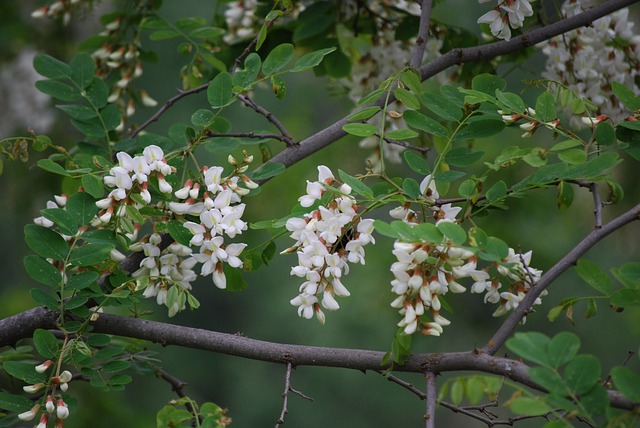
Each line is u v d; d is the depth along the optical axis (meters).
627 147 1.61
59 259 1.58
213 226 1.58
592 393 1.43
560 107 1.82
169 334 1.61
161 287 1.62
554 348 1.44
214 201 1.59
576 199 2.85
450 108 1.62
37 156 2.36
